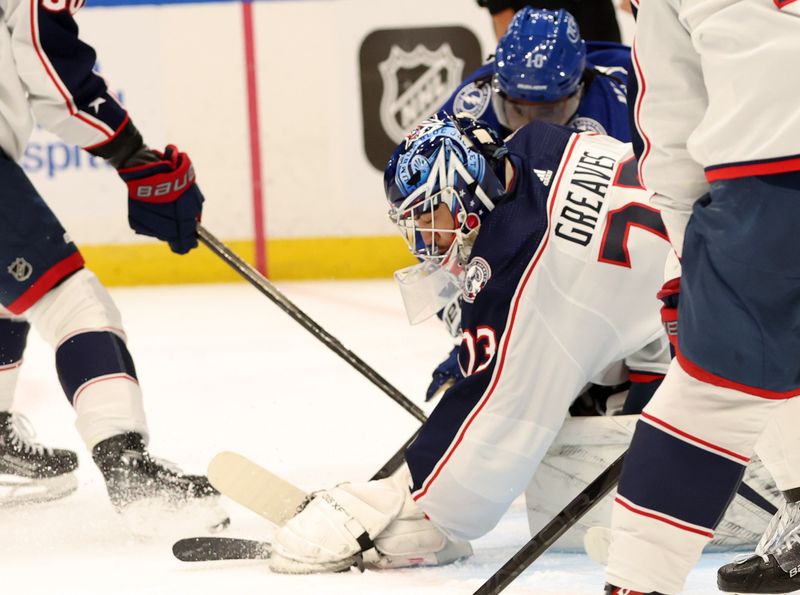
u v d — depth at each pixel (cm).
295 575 761
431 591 714
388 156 2311
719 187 532
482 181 732
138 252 2344
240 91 2314
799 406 605
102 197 2314
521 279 719
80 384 889
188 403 1406
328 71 2297
